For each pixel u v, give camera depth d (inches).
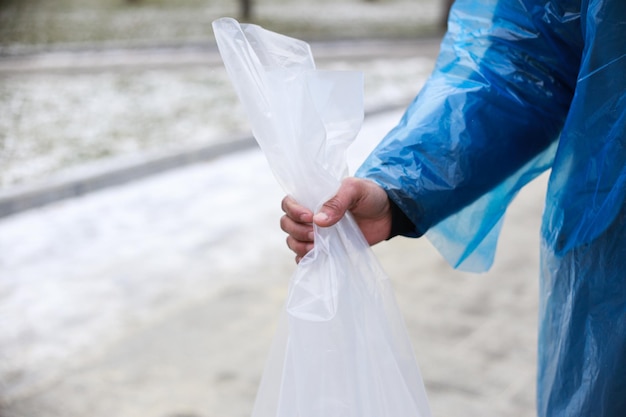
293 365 46.5
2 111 338.0
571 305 48.8
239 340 135.1
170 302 151.6
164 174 243.9
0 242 188.2
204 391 119.4
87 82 394.3
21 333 140.9
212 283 159.8
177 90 377.1
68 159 266.2
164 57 452.8
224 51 44.5
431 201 49.7
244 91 44.8
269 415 48.5
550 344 51.6
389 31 577.6
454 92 52.0
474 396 115.4
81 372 126.4
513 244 173.5
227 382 121.8
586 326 48.0
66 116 329.4
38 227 198.7
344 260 47.4
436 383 118.9
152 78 404.2
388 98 353.4
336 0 803.4
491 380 119.8
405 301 146.2
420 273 158.7
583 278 47.9
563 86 52.0
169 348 133.1
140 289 158.2
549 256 51.1
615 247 46.3
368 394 46.6
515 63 52.1
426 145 50.2
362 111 47.0
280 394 47.2
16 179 244.1
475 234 55.0
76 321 145.0
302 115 44.4
